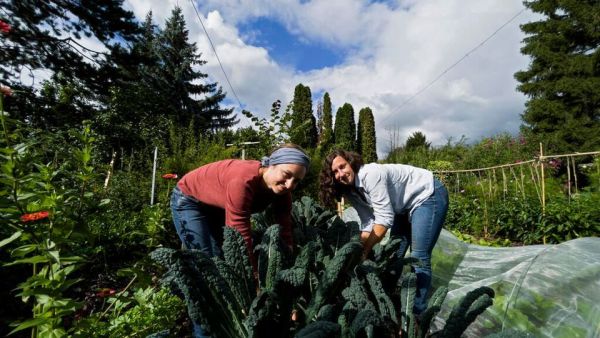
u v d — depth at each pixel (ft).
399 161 52.34
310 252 4.12
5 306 6.88
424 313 4.07
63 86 32.09
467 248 10.43
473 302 3.79
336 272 3.85
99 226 10.20
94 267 9.85
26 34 32.86
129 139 26.53
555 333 5.07
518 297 5.81
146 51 45.19
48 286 4.51
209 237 6.10
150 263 6.89
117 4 38.32
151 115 31.42
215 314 3.35
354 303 4.03
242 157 18.95
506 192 19.74
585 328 4.82
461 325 3.53
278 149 4.95
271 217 7.86
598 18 40.42
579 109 41.22
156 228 7.53
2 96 4.95
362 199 7.12
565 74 43.09
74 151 5.64
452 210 21.44
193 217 5.95
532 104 44.24
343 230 6.23
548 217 14.47
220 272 3.83
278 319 3.59
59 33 36.19
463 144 46.65
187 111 87.66
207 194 5.53
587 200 14.07
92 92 39.91
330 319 3.52
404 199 7.17
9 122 5.04
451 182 28.25
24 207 4.89
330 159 6.92
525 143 35.96
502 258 8.85
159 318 6.26
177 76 87.61
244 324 3.32
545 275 5.87
